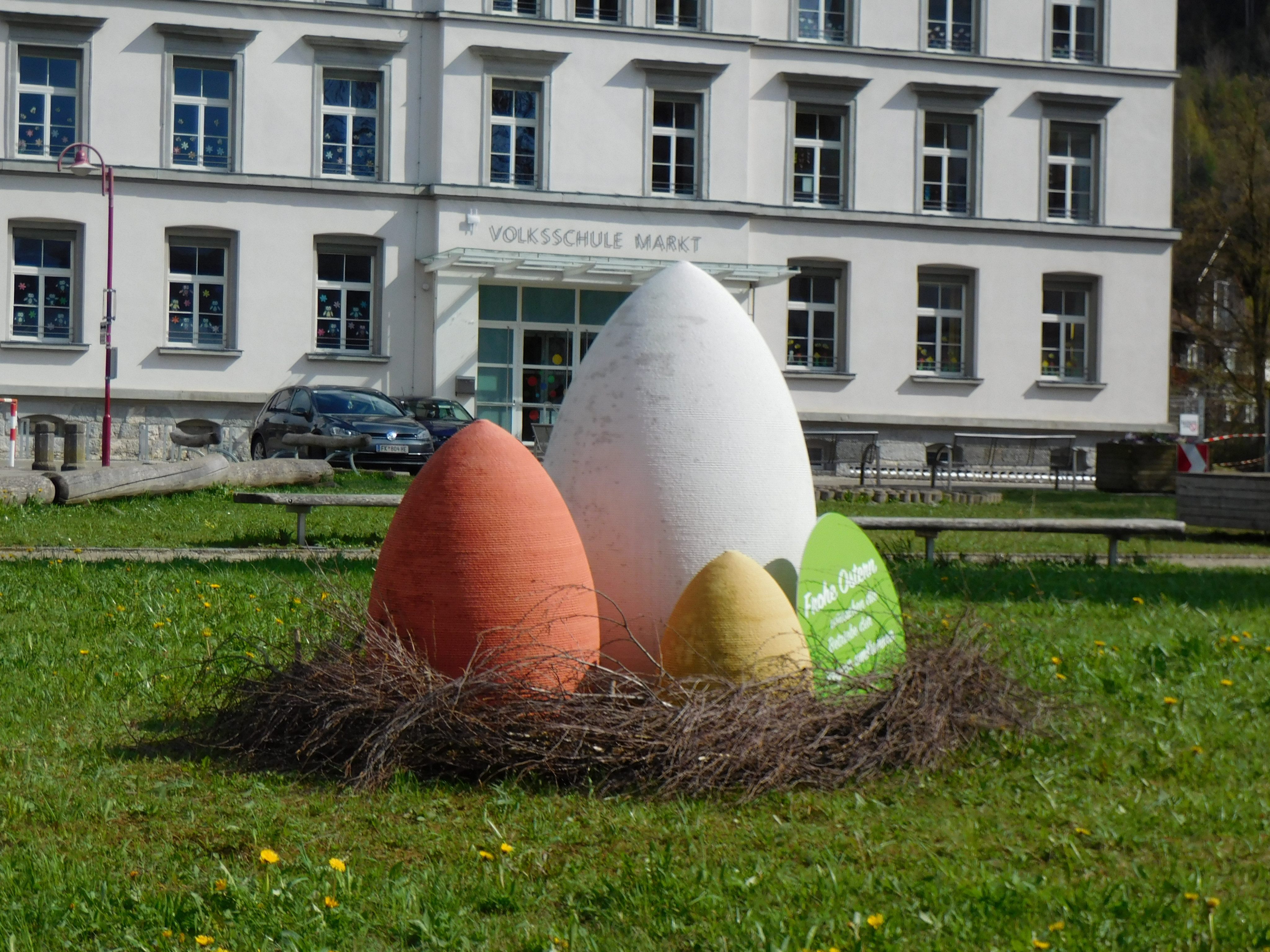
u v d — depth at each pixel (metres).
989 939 3.51
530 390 32.75
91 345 30.14
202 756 5.11
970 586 10.29
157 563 10.66
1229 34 65.75
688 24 32.81
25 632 7.49
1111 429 35.09
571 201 31.73
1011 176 34.75
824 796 4.73
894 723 5.10
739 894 3.78
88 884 3.73
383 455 22.97
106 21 30.14
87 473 15.50
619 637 5.73
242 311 30.72
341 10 31.00
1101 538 15.73
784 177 33.53
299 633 6.01
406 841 4.21
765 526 5.83
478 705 4.86
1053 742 5.50
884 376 34.00
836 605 5.63
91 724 5.61
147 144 30.42
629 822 4.40
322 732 4.90
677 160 32.84
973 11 34.69
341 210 31.12
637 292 6.15
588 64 32.03
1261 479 16.09
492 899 3.70
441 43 31.36
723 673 5.12
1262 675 6.93
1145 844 4.32
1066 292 35.38
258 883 3.73
